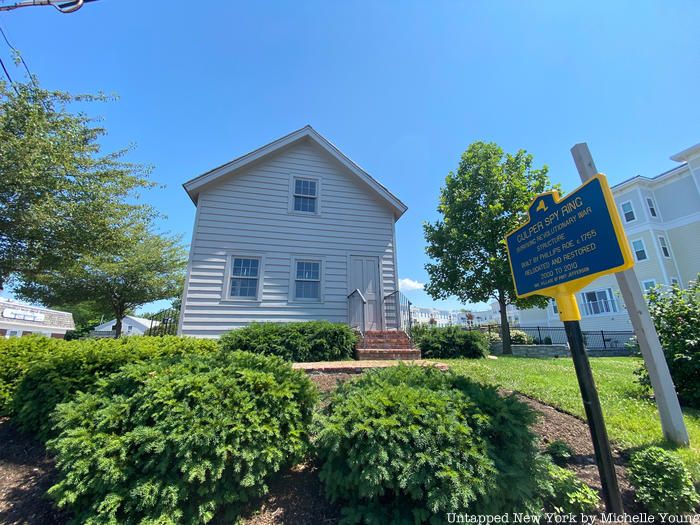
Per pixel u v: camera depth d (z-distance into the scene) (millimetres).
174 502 2016
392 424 2074
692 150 16250
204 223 8898
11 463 3045
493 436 2193
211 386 2434
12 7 5152
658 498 2139
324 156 10648
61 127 7555
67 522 2227
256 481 2295
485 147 14867
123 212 8820
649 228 17797
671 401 3135
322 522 2164
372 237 10406
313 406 2785
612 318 18531
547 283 2674
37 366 3674
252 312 8711
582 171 3469
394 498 2115
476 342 9188
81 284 14266
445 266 14516
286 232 9594
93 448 2197
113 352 4180
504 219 13383
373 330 8719
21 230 7148
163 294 16625
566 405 3957
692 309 4570
